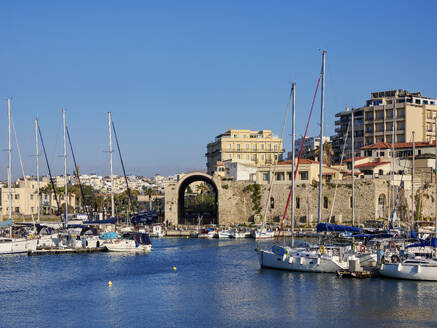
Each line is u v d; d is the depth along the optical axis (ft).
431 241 203.62
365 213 416.26
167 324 159.22
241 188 477.36
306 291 195.62
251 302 182.70
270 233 393.50
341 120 631.15
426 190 427.74
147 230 441.68
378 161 473.67
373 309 171.01
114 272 240.73
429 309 169.99
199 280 221.66
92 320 163.84
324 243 243.81
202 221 510.99
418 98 608.19
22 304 183.01
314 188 438.81
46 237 321.11
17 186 640.17
